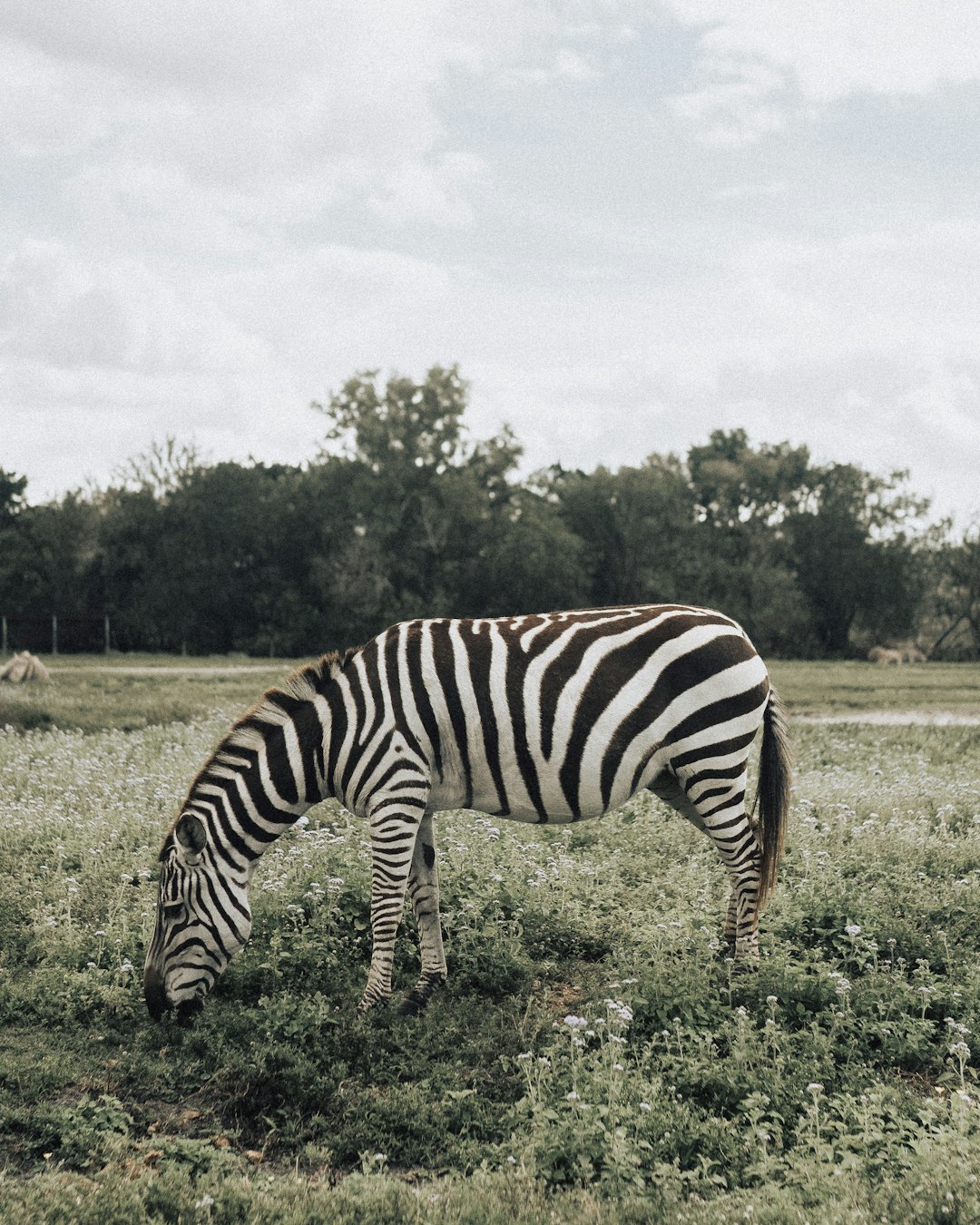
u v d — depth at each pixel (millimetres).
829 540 59875
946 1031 5277
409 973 6055
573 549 54562
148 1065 5027
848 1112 4336
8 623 49656
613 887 7008
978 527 58812
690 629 5812
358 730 5641
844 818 8586
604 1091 4527
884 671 39188
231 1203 3889
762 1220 3578
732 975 5699
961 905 6672
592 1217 3668
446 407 56719
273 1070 4922
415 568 56031
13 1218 3742
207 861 5559
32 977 5867
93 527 55219
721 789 5816
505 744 5629
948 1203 3539
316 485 56625
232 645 53375
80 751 12234
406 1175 4277
